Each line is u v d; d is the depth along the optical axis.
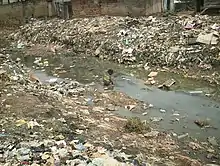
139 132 9.91
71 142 8.21
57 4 23.53
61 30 20.86
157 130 10.27
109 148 8.37
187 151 9.06
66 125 9.55
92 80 14.91
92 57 17.97
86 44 18.94
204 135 10.05
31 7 24.31
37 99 11.16
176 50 15.84
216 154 9.01
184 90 13.33
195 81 14.02
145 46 16.84
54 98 11.84
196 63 15.12
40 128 9.02
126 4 21.14
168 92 13.27
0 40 22.20
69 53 18.88
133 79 14.78
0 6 23.73
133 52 16.89
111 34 18.67
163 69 15.45
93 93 13.22
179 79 14.32
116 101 12.45
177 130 10.35
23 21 24.03
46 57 18.56
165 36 17.03
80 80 14.97
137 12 21.02
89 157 7.46
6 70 14.56
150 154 8.58
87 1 21.88
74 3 22.16
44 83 14.53
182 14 20.06
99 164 7.06
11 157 7.22
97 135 9.24
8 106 10.31
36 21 23.53
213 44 15.45
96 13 21.97
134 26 18.88
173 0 21.30
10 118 9.48
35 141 8.05
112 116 11.05
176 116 11.27
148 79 14.62
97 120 10.51
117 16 21.33
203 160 8.66
